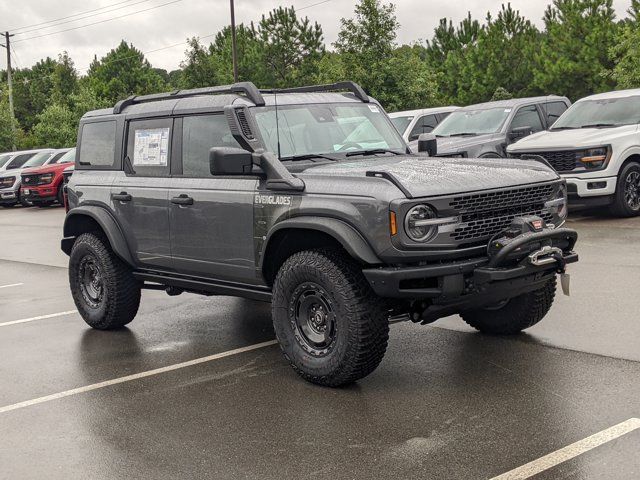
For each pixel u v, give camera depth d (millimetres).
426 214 4949
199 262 6348
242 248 5926
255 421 4871
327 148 6117
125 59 69938
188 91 6680
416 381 5434
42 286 10336
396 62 24859
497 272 4984
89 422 5043
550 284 6078
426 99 25453
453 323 6969
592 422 4488
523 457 4094
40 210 24031
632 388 5000
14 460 4488
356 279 5156
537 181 5488
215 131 6266
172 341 6988
